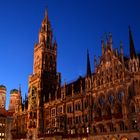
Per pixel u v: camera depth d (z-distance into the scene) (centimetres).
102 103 8575
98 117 8356
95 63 9344
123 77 8000
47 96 12612
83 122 9281
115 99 8050
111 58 8688
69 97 10438
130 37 8175
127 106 7519
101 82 8856
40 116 12050
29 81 13825
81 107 9562
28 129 12194
